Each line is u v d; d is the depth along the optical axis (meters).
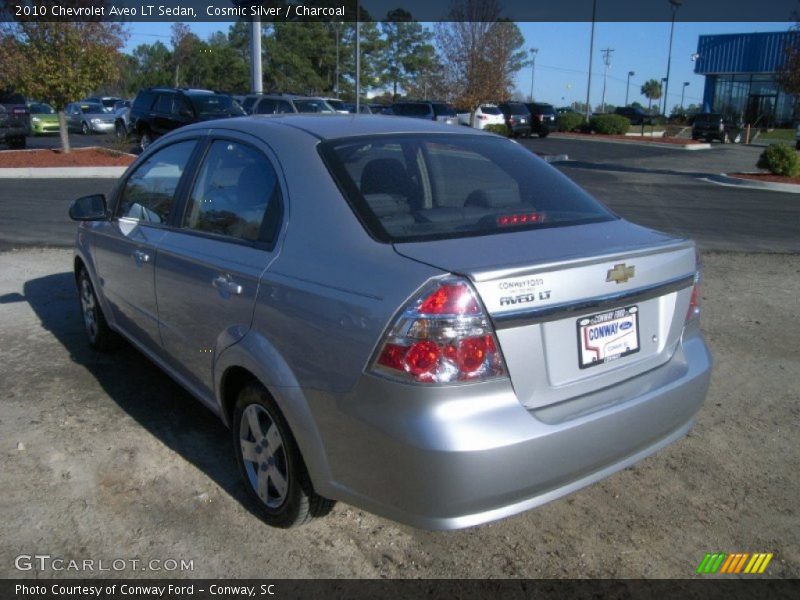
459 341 2.42
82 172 16.94
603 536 3.24
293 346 2.81
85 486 3.54
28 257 8.56
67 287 7.24
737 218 12.59
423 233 2.84
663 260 2.98
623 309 2.88
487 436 2.44
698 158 27.61
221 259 3.31
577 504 3.49
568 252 2.74
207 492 3.51
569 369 2.71
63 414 4.31
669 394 2.97
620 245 2.91
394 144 3.39
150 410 4.40
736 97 51.25
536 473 2.55
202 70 57.88
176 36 53.47
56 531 3.20
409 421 2.44
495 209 3.18
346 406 2.60
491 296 2.46
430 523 2.51
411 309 2.43
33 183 15.48
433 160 3.44
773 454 3.99
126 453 3.87
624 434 2.80
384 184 3.08
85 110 33.44
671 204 14.30
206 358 3.51
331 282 2.70
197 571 2.96
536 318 2.55
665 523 3.35
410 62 59.72
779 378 5.09
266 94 24.31
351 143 3.29
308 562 3.03
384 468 2.53
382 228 2.82
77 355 5.33
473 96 32.34
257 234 3.21
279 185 3.20
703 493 3.60
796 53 19.25
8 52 17.00
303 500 3.00
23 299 6.79
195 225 3.72
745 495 3.58
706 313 6.68
